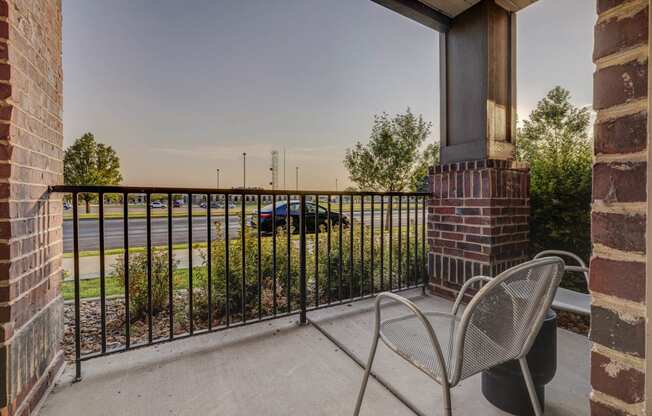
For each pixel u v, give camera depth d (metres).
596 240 0.66
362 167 8.40
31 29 1.40
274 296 2.33
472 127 2.75
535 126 6.88
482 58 2.67
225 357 1.90
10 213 1.21
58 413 1.41
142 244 7.54
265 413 1.43
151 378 1.68
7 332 1.21
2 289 1.20
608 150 0.64
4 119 1.20
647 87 0.58
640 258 0.60
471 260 2.67
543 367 1.35
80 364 1.69
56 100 1.73
